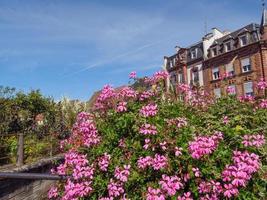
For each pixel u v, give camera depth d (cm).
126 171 403
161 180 384
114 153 443
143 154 423
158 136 421
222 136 434
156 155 399
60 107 1589
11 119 1357
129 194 405
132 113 469
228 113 535
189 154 394
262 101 561
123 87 532
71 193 409
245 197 382
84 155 452
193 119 493
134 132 450
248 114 530
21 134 913
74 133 506
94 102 533
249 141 414
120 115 484
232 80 673
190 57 4284
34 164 862
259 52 3372
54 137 1251
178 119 443
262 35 3403
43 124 1452
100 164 424
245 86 3491
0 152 970
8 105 1470
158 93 535
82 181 426
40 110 1662
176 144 408
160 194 377
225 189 375
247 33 3509
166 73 564
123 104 484
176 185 374
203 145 382
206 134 436
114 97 518
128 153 431
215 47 3928
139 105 502
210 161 391
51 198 489
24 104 1641
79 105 1593
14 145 974
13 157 965
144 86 558
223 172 379
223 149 411
